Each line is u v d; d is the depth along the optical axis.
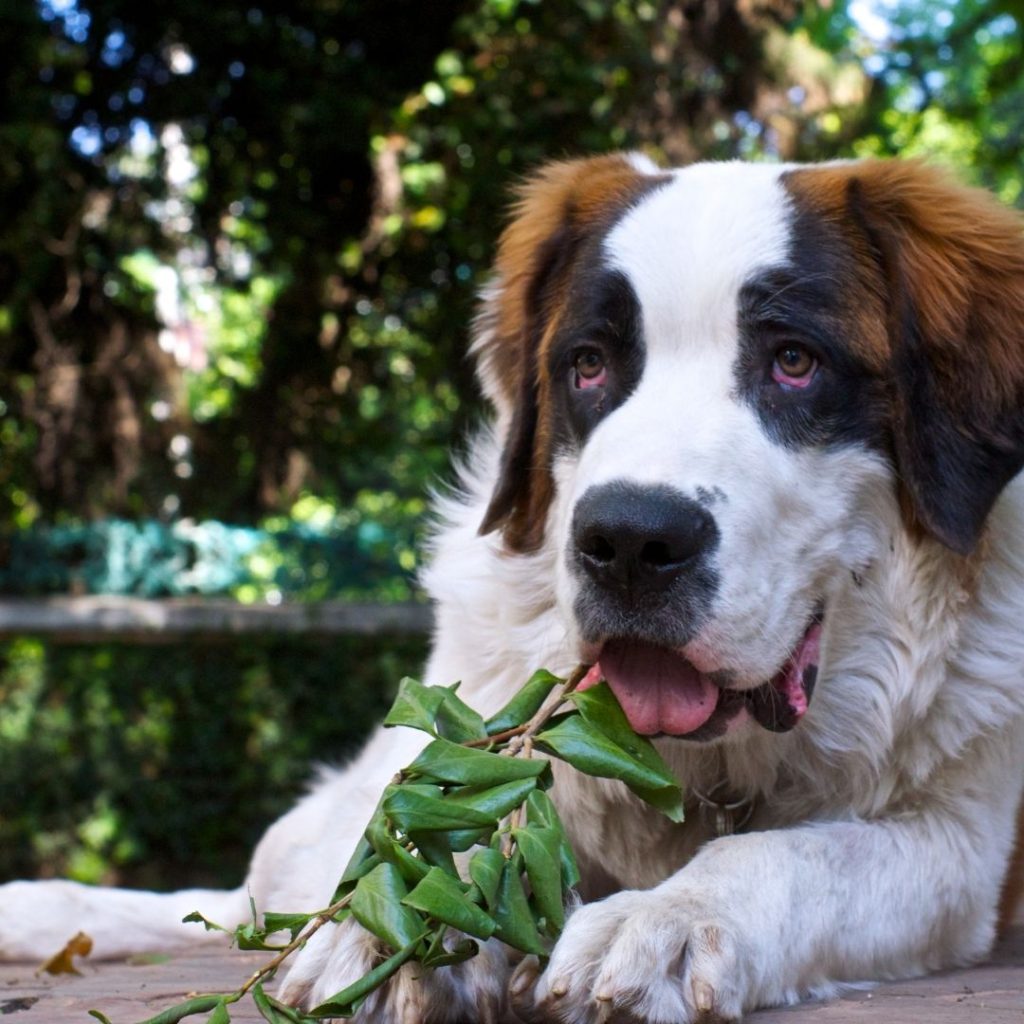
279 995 0.89
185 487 3.37
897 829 1.01
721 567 0.92
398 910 0.82
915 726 1.03
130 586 3.28
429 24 3.17
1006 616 1.05
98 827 3.02
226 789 3.08
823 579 1.00
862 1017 0.86
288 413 3.41
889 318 1.03
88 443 3.18
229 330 4.18
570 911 0.92
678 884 0.90
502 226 3.07
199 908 1.39
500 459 1.13
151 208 3.25
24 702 3.02
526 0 2.97
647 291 1.01
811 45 3.37
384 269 3.33
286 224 3.27
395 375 3.52
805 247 1.02
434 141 3.09
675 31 2.98
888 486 1.02
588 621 0.92
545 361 1.10
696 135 3.03
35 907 1.33
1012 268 1.09
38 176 2.98
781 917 0.90
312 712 3.12
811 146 3.14
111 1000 0.98
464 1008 0.89
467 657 1.10
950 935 1.02
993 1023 0.84
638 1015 0.83
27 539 3.22
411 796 0.85
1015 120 4.46
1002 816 1.06
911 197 1.07
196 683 3.09
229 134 3.23
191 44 3.12
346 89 3.16
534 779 0.86
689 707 0.93
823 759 1.04
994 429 1.05
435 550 1.18
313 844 1.23
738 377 0.99
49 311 3.12
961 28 3.97
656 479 0.92
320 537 3.46
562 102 3.00
